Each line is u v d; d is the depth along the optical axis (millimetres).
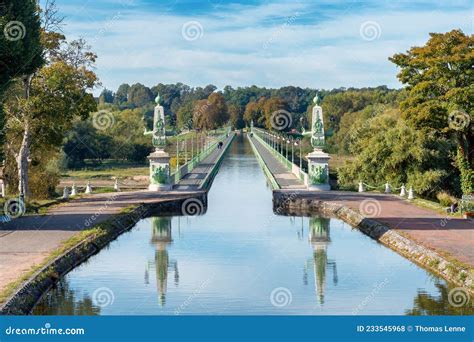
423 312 28484
